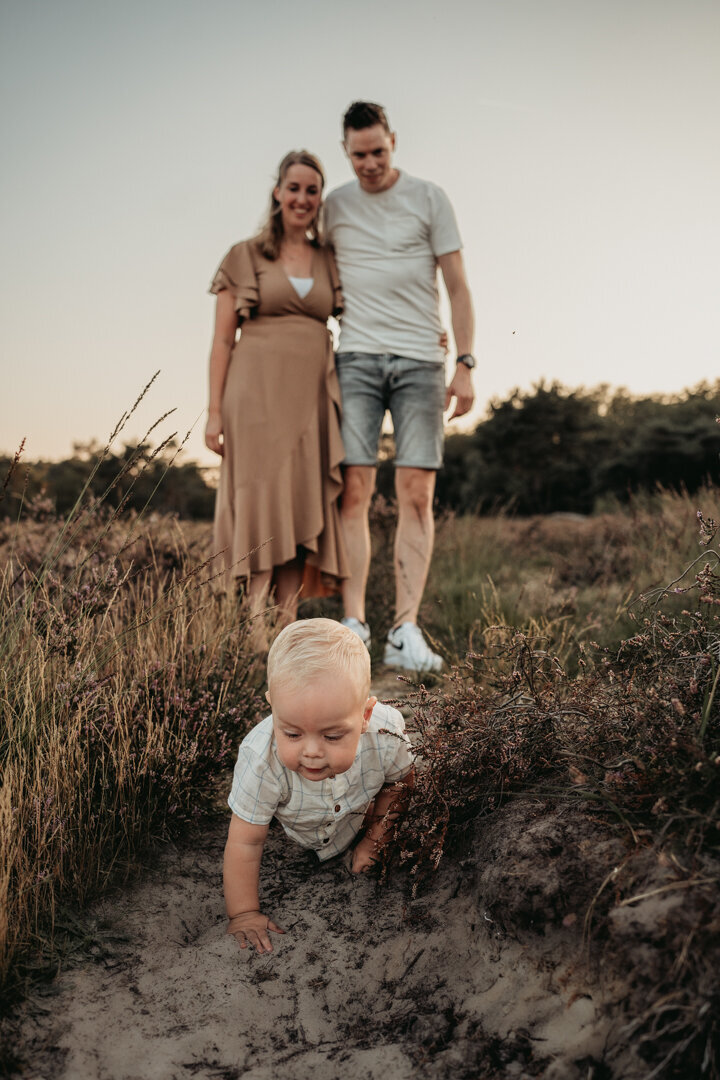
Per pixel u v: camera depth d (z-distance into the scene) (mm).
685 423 28984
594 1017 1508
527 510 35188
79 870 2049
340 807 2109
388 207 4094
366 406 4148
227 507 3963
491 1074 1487
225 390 4020
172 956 1902
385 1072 1547
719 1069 1338
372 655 4219
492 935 1768
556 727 2070
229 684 2859
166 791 2383
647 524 5797
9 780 2053
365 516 4246
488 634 3301
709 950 1403
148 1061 1604
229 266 4020
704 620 2223
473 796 2068
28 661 2352
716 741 1719
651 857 1607
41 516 4023
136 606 3178
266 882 2225
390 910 2012
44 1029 1659
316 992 1795
